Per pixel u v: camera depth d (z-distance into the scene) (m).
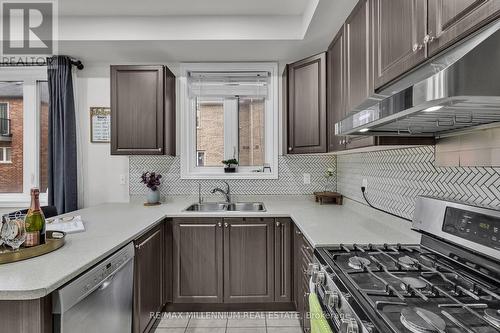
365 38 1.51
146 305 1.91
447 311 0.82
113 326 1.43
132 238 1.63
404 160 1.71
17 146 2.96
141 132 2.56
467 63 0.68
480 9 0.77
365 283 1.03
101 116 2.90
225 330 2.11
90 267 1.24
